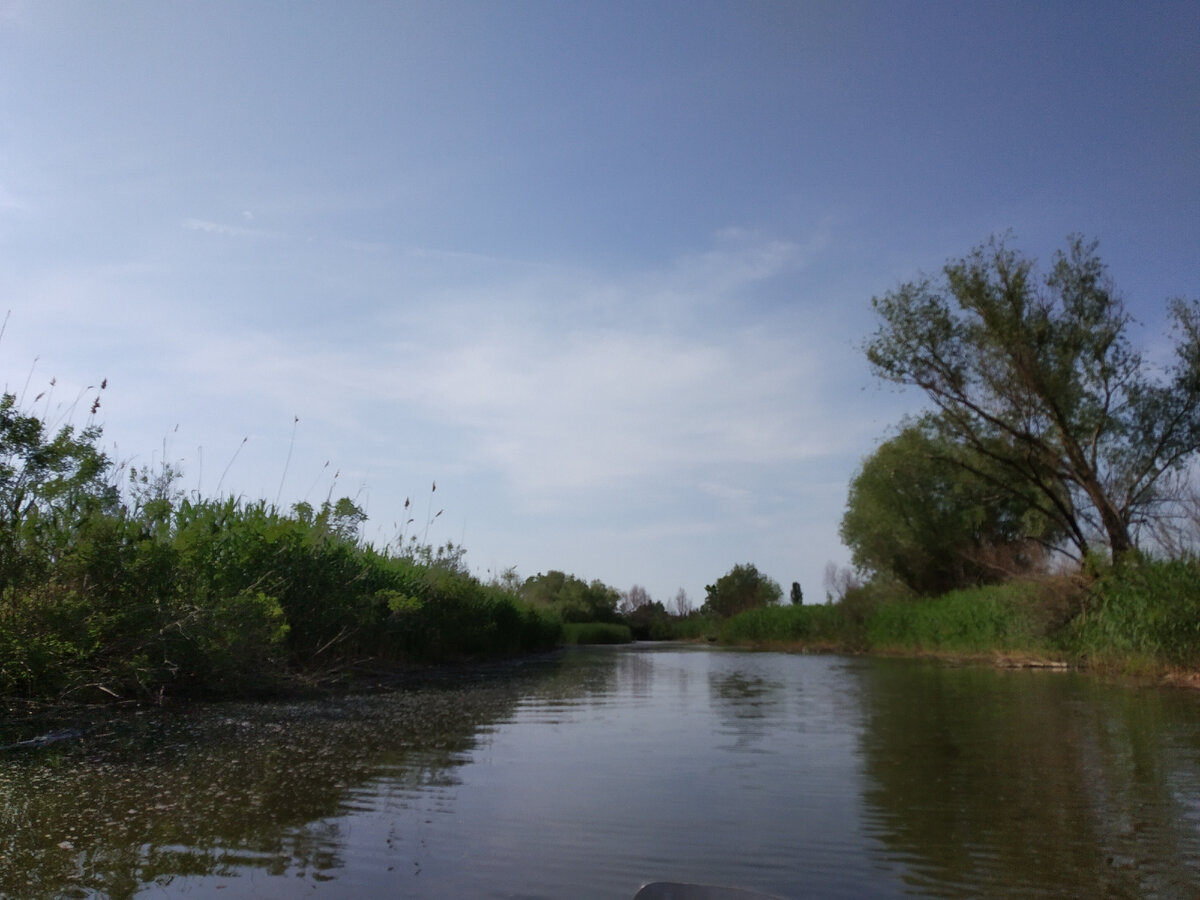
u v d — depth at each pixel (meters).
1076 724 8.25
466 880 3.42
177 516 10.76
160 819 4.26
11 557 7.59
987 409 22.73
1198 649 13.89
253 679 9.92
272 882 3.37
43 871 3.48
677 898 2.88
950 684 13.64
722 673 17.14
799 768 5.84
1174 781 5.41
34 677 7.30
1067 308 22.25
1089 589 18.94
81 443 8.41
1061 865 3.69
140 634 8.52
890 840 4.04
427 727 7.63
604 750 6.53
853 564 37.72
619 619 71.44
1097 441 22.58
